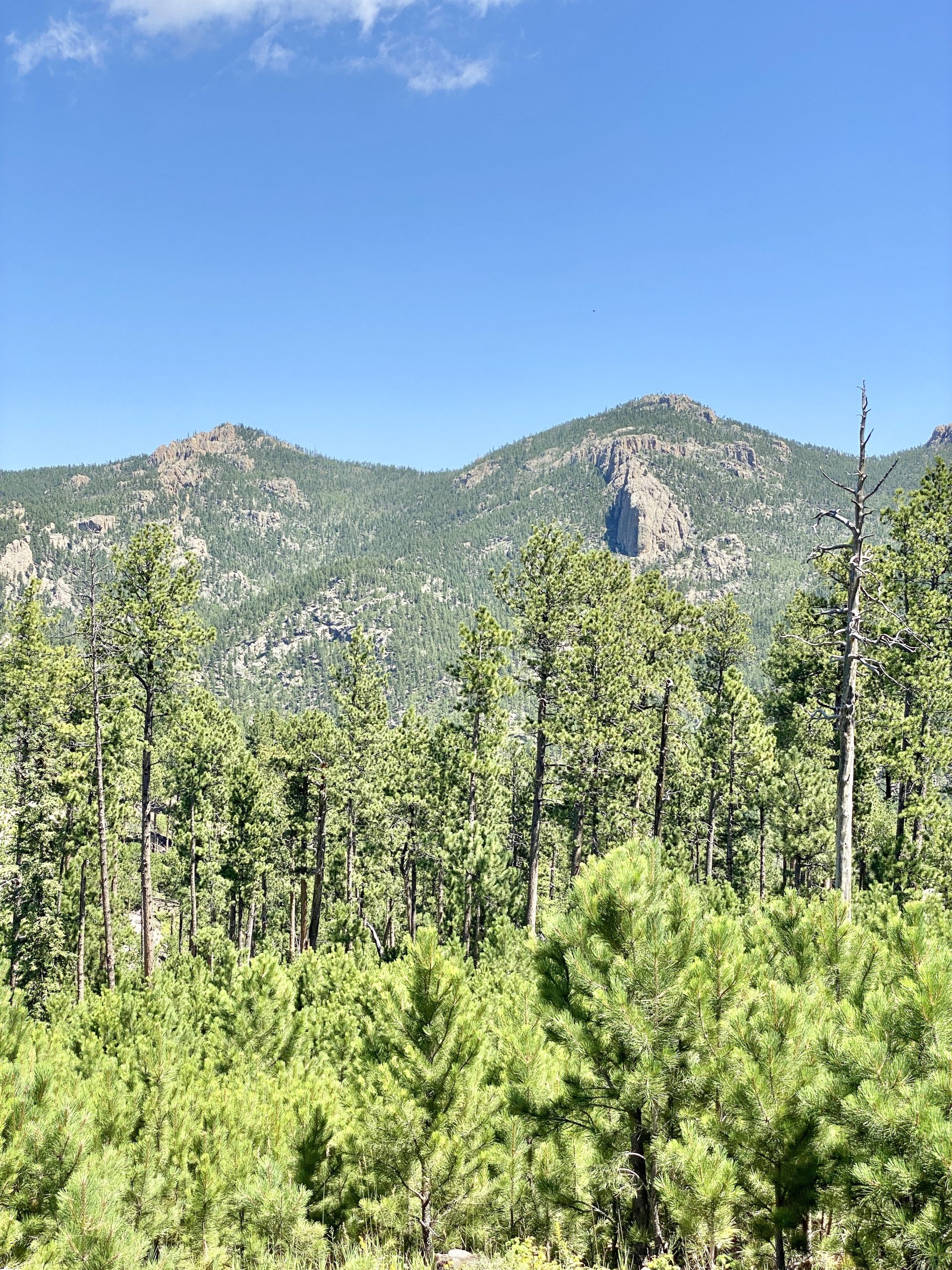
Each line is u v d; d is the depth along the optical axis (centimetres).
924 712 2580
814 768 3008
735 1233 584
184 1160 746
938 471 2830
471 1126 741
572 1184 662
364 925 2591
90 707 2842
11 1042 909
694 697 3031
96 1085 827
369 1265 636
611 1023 606
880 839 2834
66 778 2881
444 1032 746
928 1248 440
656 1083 581
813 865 3033
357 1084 837
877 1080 505
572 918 678
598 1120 647
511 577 3047
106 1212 612
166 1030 1201
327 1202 798
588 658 3022
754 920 837
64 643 2952
